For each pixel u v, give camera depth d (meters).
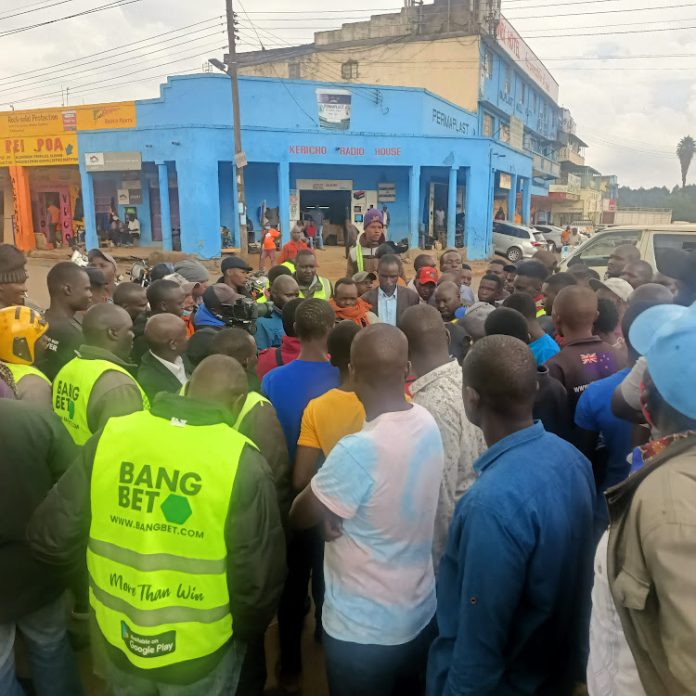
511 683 1.61
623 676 1.26
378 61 29.98
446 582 1.69
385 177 24.20
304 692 2.83
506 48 31.61
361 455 1.85
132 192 23.48
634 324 1.40
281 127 21.12
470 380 1.72
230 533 1.74
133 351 4.20
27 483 2.15
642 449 1.27
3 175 25.70
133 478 1.77
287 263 6.63
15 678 2.29
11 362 2.76
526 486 1.55
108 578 1.79
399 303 5.48
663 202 88.06
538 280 5.11
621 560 1.20
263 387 2.88
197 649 1.76
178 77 20.44
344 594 1.96
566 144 51.19
